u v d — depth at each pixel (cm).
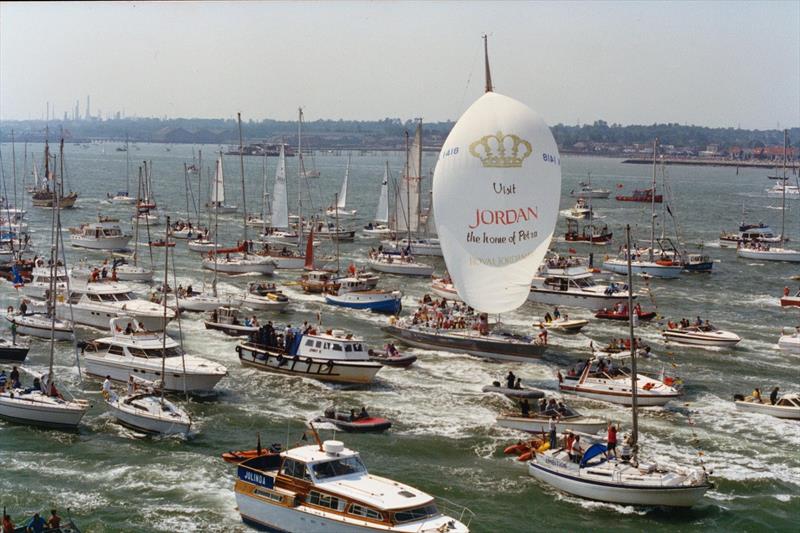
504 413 6328
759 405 6638
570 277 10581
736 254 15475
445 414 6469
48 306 8438
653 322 9869
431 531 4194
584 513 4966
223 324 8619
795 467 5662
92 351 7100
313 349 7238
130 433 5906
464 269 7362
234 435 5944
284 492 4519
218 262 12188
